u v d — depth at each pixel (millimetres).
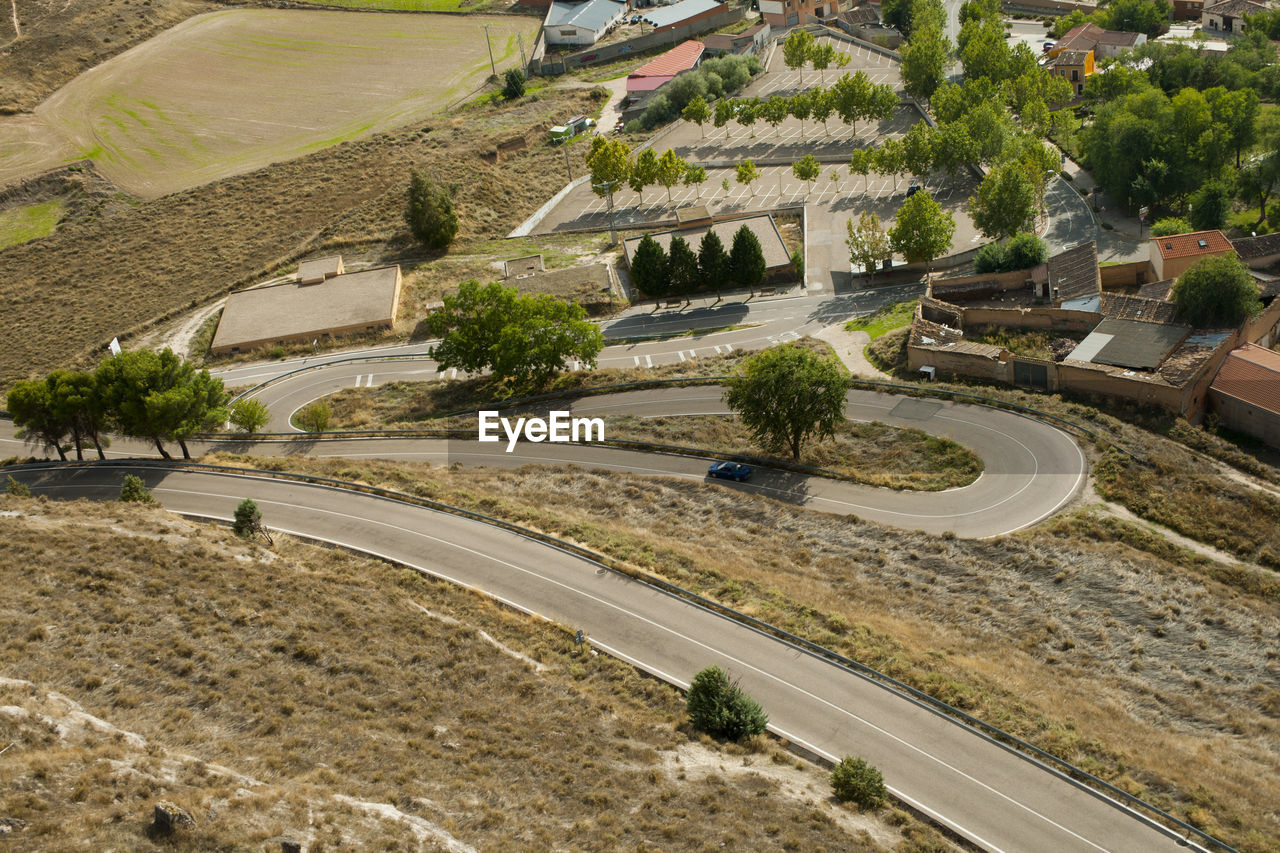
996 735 47531
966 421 84188
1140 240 123125
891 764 46688
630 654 55812
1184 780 44250
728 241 133000
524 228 152500
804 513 73250
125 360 86938
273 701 46469
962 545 66875
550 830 39125
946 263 125688
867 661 53281
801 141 167250
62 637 48875
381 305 131250
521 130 178125
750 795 42938
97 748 39438
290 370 120875
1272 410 79250
